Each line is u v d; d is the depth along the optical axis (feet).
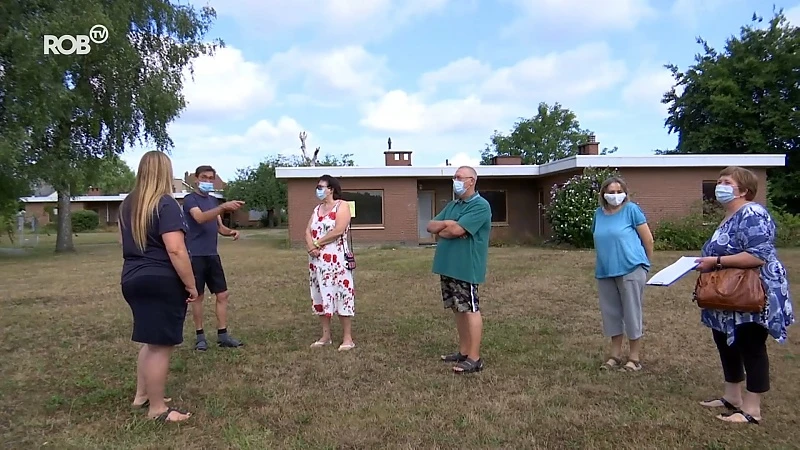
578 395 14.35
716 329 12.69
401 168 66.49
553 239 64.69
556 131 175.73
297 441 11.80
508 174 68.44
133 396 14.47
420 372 16.34
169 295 12.30
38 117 51.65
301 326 22.48
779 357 17.26
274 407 13.67
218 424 12.67
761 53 100.58
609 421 12.66
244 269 42.04
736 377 12.99
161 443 11.71
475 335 16.31
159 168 12.34
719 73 101.81
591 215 57.16
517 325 22.09
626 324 16.33
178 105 68.64
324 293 18.65
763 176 62.85
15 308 26.81
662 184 62.13
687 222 58.03
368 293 30.04
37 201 155.22
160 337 12.34
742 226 12.12
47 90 52.03
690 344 19.15
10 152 49.26
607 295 16.72
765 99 97.14
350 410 13.44
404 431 12.25
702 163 61.05
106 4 60.95
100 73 62.49
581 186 59.11
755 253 11.82
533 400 13.98
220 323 19.49
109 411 13.51
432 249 59.98
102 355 18.40
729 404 13.19
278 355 18.16
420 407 13.58
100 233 128.57
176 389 14.97
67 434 12.16
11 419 13.06
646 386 14.99
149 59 69.87
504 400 14.03
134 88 66.18
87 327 22.52
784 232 58.95
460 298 16.26
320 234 18.86
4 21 51.60
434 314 24.43
